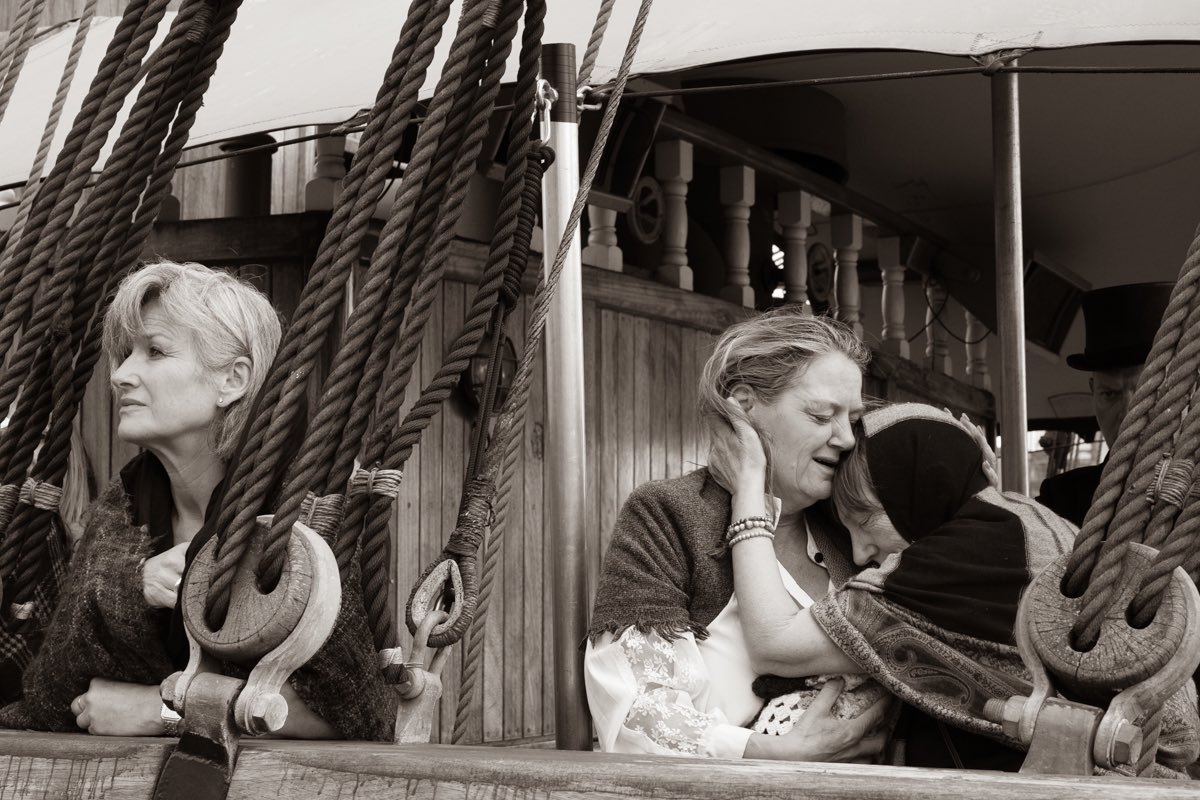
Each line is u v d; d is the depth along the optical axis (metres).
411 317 1.44
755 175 6.02
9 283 1.67
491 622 4.76
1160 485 1.12
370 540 1.50
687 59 3.11
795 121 6.06
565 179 2.42
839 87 6.16
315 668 1.72
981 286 7.48
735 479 2.18
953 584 2.00
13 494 1.72
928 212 7.75
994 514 2.07
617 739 2.09
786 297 6.09
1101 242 7.76
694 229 6.29
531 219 1.81
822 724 2.04
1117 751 1.10
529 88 1.68
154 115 1.70
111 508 2.06
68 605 2.00
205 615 1.29
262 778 1.25
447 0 1.39
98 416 4.57
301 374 1.34
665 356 5.54
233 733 1.27
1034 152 7.05
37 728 2.04
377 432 1.47
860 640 2.00
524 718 4.89
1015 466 3.90
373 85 3.44
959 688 1.95
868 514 2.17
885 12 3.13
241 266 4.44
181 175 4.90
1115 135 6.75
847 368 2.17
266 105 3.53
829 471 2.19
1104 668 1.12
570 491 2.42
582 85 2.10
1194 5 2.93
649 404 5.45
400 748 1.26
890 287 7.04
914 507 2.15
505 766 1.15
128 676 1.97
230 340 1.99
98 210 1.66
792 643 2.05
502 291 1.79
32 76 4.33
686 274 5.62
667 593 2.16
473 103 1.48
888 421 2.20
